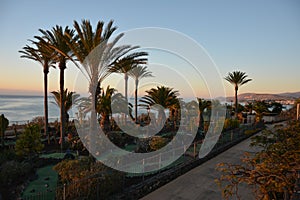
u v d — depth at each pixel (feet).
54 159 29.12
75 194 15.75
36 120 61.62
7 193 18.45
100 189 17.13
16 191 18.70
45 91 46.44
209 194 18.54
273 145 14.96
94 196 16.62
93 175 17.51
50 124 58.70
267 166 10.27
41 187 19.98
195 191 19.13
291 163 10.36
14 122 57.72
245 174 10.53
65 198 15.29
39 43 36.52
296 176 10.26
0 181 19.99
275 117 76.59
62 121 36.96
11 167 21.84
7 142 39.65
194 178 22.13
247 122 71.87
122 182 18.98
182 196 18.25
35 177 22.33
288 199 12.45
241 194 18.20
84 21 31.96
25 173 22.25
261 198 10.74
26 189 19.48
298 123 20.03
